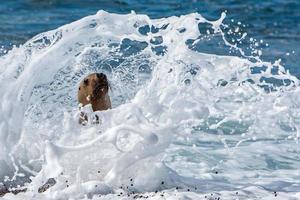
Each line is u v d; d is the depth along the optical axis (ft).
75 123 99.76
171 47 108.37
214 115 143.74
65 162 98.12
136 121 96.84
